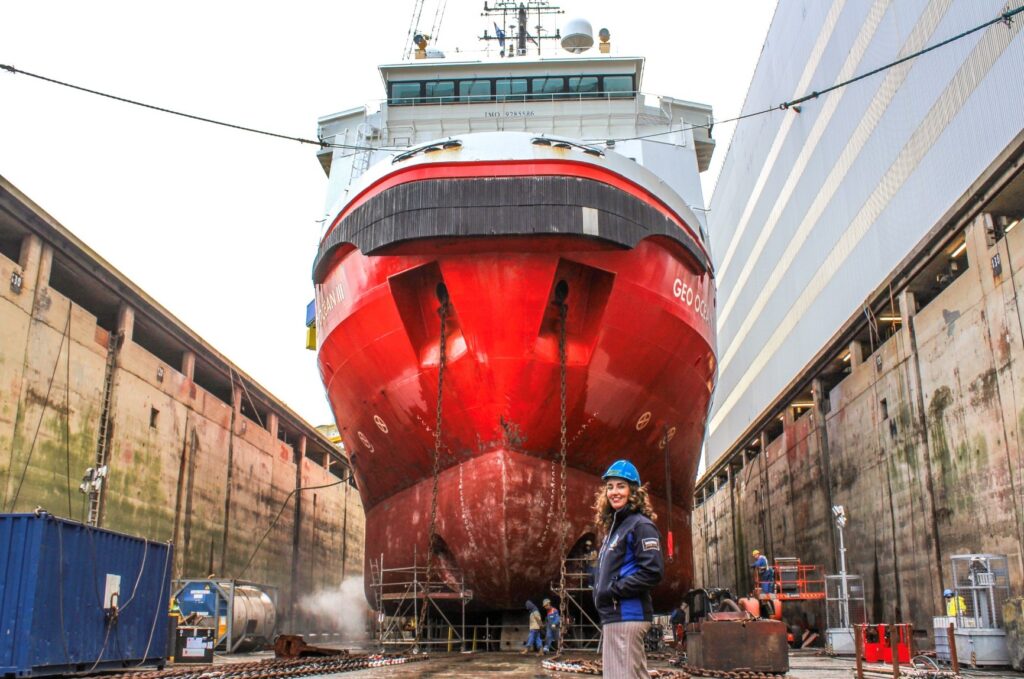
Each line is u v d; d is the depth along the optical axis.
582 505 15.69
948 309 19.17
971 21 19.84
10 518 9.50
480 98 21.92
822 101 31.50
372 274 15.12
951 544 19.03
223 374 30.55
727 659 10.07
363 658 13.54
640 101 21.70
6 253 20.48
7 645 9.17
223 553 28.84
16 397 18.30
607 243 13.83
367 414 16.95
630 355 15.34
